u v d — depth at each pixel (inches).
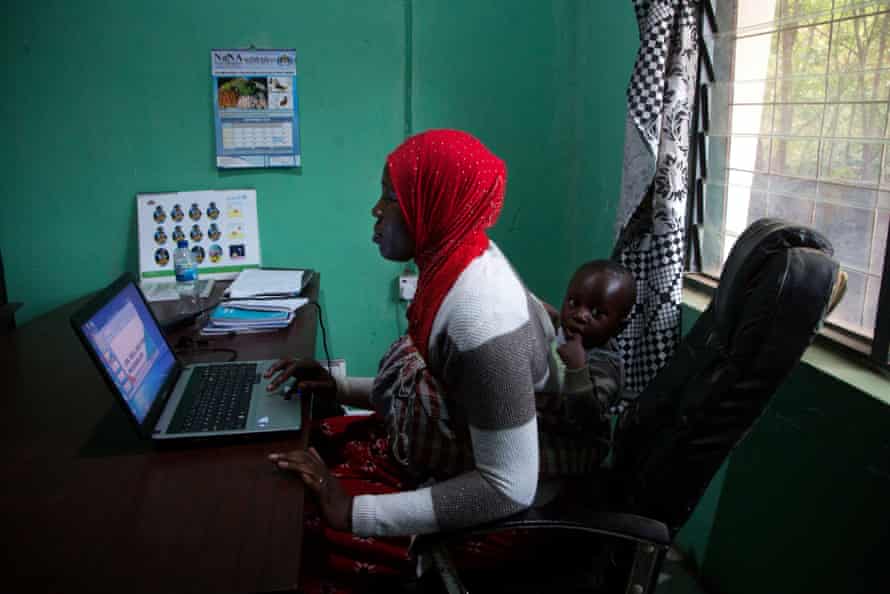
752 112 70.7
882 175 55.4
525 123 96.4
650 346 68.7
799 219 65.0
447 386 42.3
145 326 52.4
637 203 66.8
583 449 49.0
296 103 90.7
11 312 75.4
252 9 87.4
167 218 90.6
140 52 86.4
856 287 58.8
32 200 88.4
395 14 90.2
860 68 56.8
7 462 42.9
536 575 47.0
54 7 83.6
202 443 45.0
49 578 31.8
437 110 94.1
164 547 34.1
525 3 92.5
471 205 41.9
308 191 93.8
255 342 65.2
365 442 59.3
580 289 52.3
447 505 40.1
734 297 43.1
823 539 54.9
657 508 43.3
